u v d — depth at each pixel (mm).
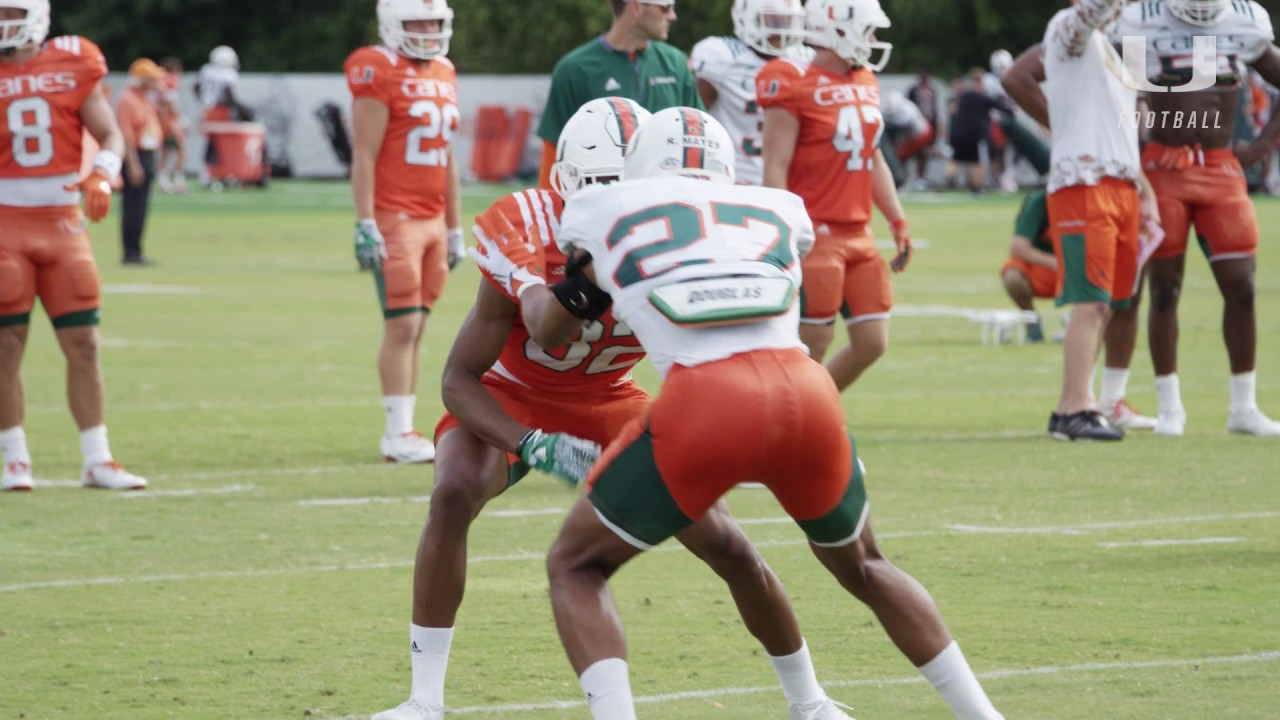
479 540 29000
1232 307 39125
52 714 19312
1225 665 20812
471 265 96312
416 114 37188
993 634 22422
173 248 97562
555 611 16641
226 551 28125
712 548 18047
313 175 161250
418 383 49344
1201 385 48562
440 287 38031
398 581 26062
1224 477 34094
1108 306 38812
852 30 34969
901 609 17141
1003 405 44969
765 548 28109
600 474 16672
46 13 32938
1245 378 39594
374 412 43969
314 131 160500
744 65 38344
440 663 19188
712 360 16391
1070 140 37531
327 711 19469
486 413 18531
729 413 16141
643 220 16812
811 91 34906
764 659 21641
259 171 149875
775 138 35062
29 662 21531
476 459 19203
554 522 30625
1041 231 56750
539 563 27266
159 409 44281
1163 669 20672
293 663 21484
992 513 30703
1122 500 31797
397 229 37156
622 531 16578
